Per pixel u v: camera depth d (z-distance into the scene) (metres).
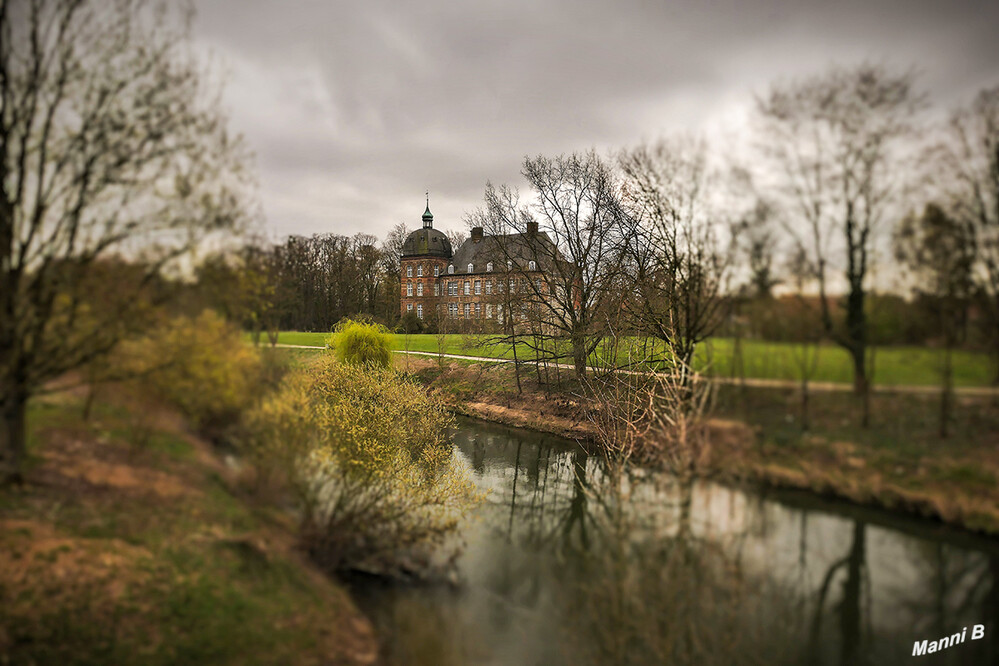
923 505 6.26
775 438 7.54
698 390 9.02
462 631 7.04
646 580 6.81
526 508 12.30
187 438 6.59
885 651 5.86
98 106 5.82
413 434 14.49
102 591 5.16
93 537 5.55
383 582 8.11
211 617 5.50
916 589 6.10
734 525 6.93
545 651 6.63
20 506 5.39
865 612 6.17
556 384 22.78
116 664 4.79
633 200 15.08
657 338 14.12
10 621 4.72
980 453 6.19
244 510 6.90
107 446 6.06
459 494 11.02
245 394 7.00
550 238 22.39
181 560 5.82
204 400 6.59
